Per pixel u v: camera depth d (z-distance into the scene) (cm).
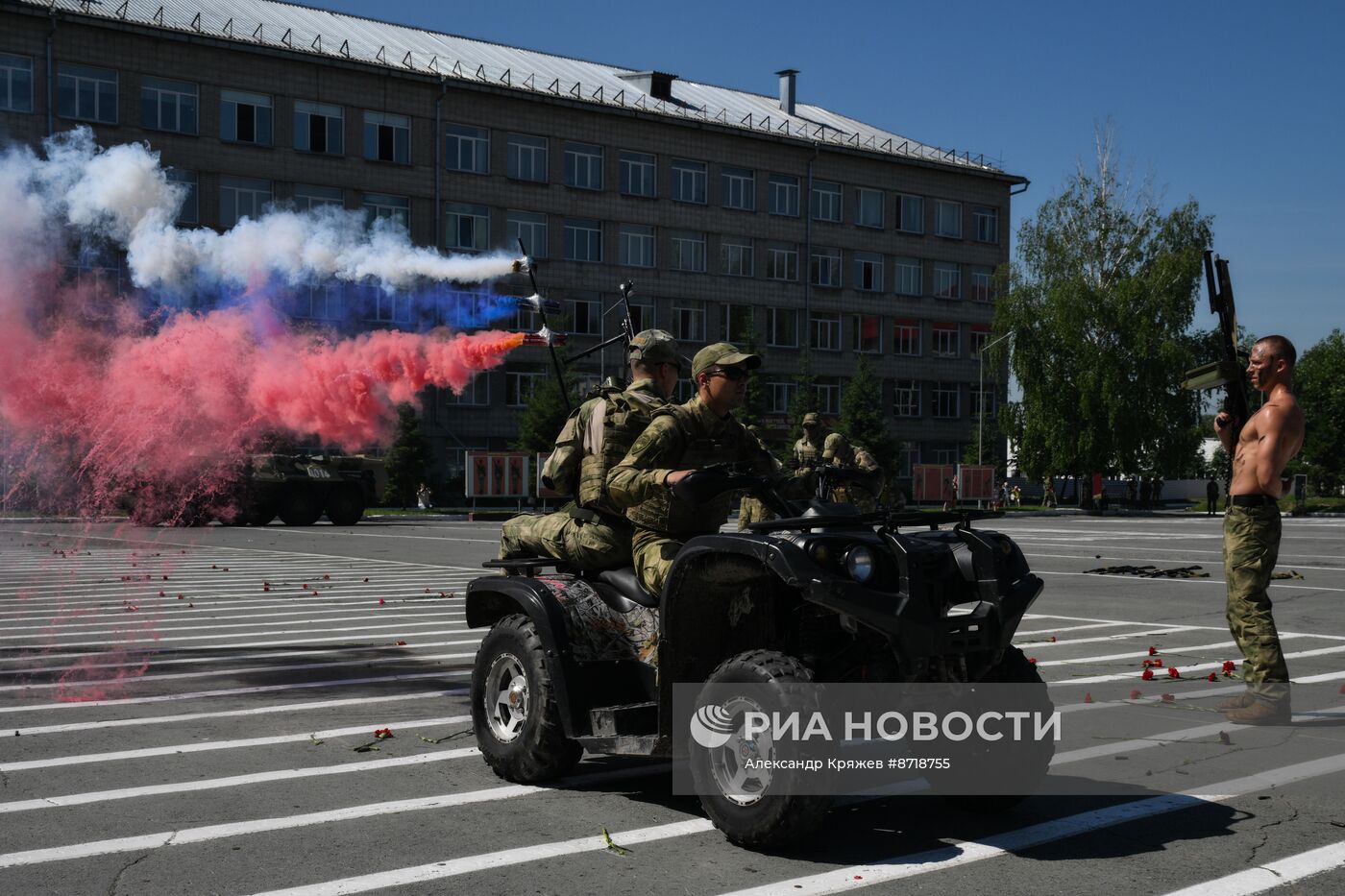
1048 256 5681
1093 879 464
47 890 447
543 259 5303
